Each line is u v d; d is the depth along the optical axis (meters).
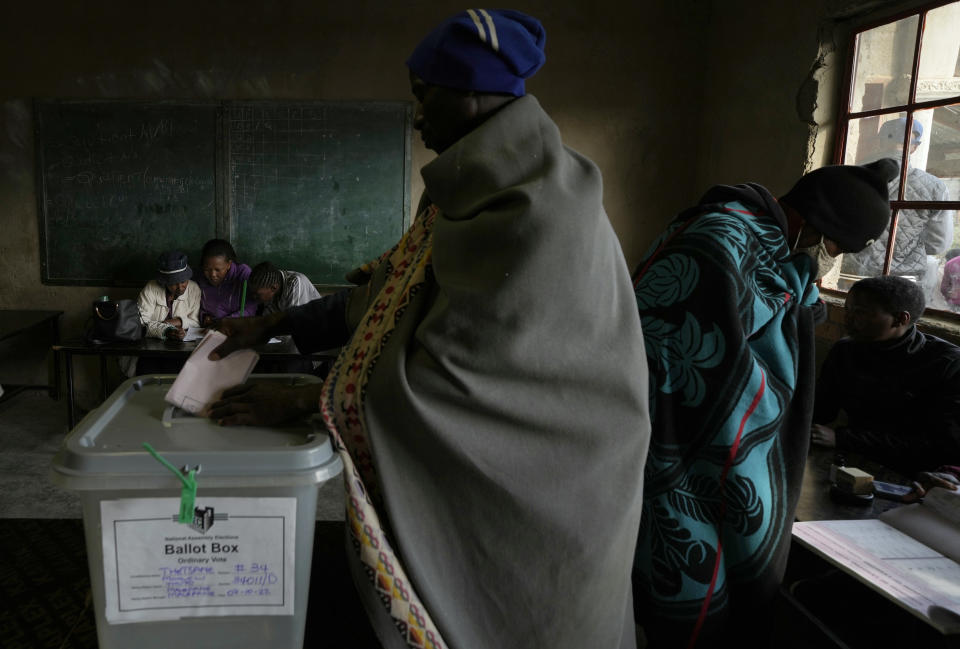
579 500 0.83
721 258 1.07
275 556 0.87
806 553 1.40
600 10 3.75
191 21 3.67
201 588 0.87
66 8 3.64
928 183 2.37
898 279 1.86
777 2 3.07
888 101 2.55
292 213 3.84
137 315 3.16
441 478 0.82
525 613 0.85
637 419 0.85
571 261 0.77
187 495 0.80
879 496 1.34
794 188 1.24
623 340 0.85
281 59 3.71
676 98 3.84
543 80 3.80
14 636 1.22
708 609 1.09
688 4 3.75
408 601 0.81
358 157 3.79
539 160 0.81
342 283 3.93
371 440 0.83
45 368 3.93
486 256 0.79
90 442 0.85
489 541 0.83
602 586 0.86
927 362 1.84
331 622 1.06
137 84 3.71
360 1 3.68
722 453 1.07
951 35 2.25
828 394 2.07
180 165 3.77
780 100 3.04
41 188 3.77
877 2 2.49
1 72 3.68
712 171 3.70
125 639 0.87
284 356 2.77
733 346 1.05
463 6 3.70
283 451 0.83
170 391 0.96
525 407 0.80
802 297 1.20
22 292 3.88
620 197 3.92
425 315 0.87
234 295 3.53
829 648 1.11
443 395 0.80
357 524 0.80
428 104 0.90
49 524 1.81
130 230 3.82
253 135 3.75
